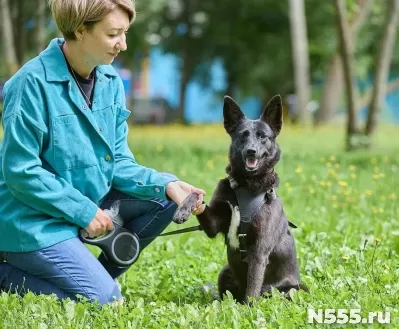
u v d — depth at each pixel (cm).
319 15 4750
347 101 2333
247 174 743
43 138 681
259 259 738
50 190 671
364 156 2033
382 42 2302
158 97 5766
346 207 1241
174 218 698
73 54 692
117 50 690
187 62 5241
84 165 694
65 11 668
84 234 703
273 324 638
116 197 750
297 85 3600
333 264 856
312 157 2025
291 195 1338
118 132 748
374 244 952
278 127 779
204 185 1455
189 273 853
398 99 6391
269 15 5022
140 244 773
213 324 638
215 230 754
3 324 630
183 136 3134
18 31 2886
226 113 795
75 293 687
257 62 5109
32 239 678
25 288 708
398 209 1227
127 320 643
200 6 5112
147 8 4028
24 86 676
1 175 696
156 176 732
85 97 707
